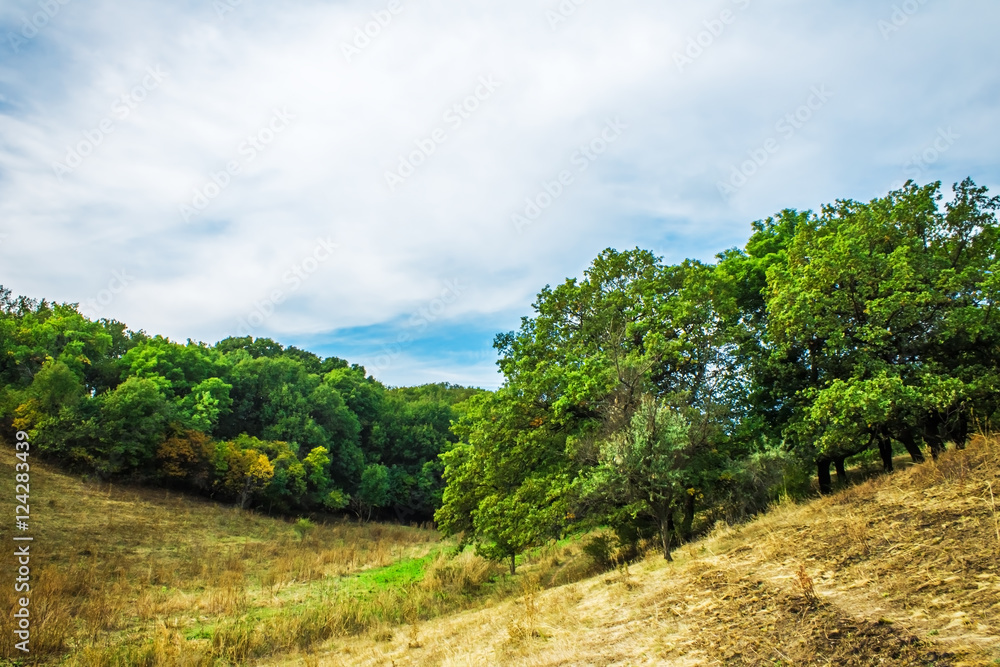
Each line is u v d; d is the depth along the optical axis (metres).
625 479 12.09
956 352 16.02
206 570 21.72
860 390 14.01
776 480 15.30
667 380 18.28
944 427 15.77
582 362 18.02
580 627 8.27
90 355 50.59
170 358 54.19
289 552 28.31
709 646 5.93
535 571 20.52
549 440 19.22
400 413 78.88
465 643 9.34
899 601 5.66
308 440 57.88
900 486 10.25
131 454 39.56
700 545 12.35
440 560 22.23
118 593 16.55
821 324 16.58
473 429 21.92
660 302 20.45
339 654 11.02
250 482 46.28
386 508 69.12
